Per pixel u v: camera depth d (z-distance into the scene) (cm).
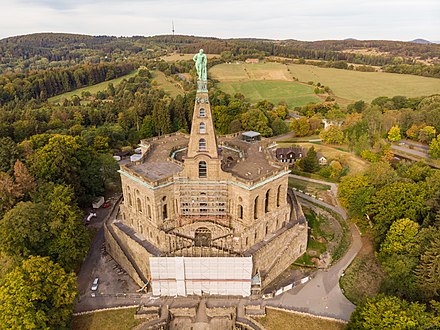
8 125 12900
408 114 15125
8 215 6512
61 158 8781
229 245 6738
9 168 9000
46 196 7688
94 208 9894
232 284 6444
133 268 6981
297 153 13662
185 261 6262
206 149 6875
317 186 11550
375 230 7881
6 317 4850
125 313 6094
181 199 7181
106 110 16738
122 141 15488
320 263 7694
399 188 7838
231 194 7094
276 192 7388
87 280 7056
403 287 6303
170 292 6525
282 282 7069
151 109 16700
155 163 7875
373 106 15350
